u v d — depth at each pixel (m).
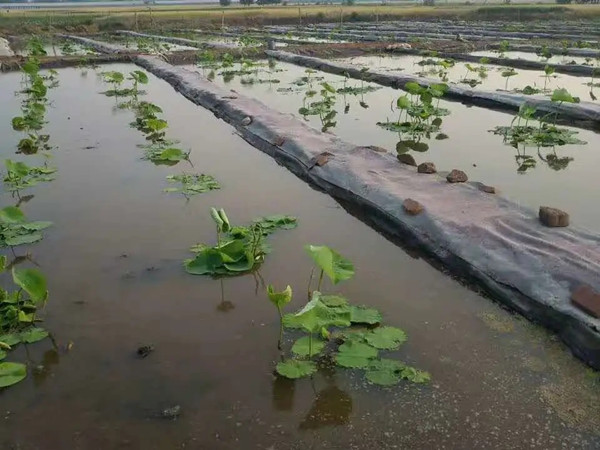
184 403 2.88
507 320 3.55
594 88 11.99
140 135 8.21
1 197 5.75
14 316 3.55
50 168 6.62
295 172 6.55
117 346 3.35
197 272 4.14
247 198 5.69
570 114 8.88
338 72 14.29
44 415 2.83
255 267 4.25
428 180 5.43
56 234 4.86
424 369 3.09
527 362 3.14
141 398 2.93
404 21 37.22
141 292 3.92
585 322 3.22
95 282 4.06
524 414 2.76
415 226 4.65
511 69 14.48
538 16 37.84
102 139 8.00
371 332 3.37
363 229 4.96
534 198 5.53
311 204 5.55
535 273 3.71
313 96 11.05
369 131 8.25
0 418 2.81
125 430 2.72
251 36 26.47
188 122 9.09
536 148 7.34
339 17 37.78
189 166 6.75
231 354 3.26
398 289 3.95
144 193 5.82
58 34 29.72
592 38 22.69
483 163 6.68
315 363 3.15
